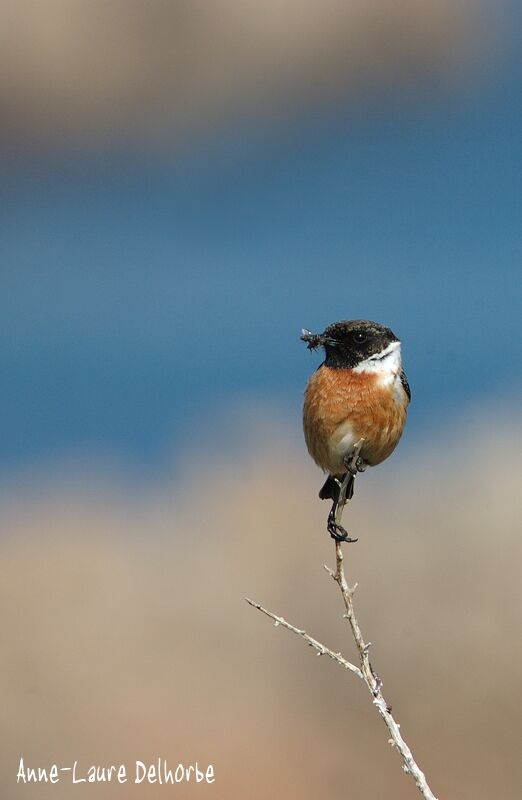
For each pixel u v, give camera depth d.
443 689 13.42
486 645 13.41
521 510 14.49
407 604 14.18
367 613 14.30
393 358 9.65
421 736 12.93
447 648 13.62
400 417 9.69
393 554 14.86
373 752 12.93
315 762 12.45
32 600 14.51
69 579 14.85
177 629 14.16
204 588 15.05
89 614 14.30
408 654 13.78
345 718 13.42
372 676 6.44
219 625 14.38
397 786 12.43
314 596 14.86
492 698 13.18
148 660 13.60
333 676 13.89
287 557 15.38
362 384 9.48
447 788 12.66
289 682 13.81
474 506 14.86
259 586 15.05
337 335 9.62
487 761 12.73
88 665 13.50
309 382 9.80
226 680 13.70
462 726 13.07
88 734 12.50
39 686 12.89
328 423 9.52
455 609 13.91
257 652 14.15
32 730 12.45
